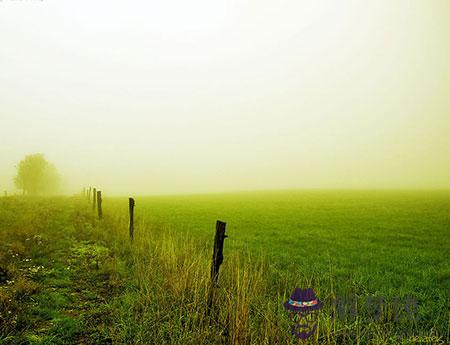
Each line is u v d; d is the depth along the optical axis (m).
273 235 20.12
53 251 12.16
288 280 9.53
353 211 35.09
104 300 7.84
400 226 23.64
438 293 9.23
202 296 6.88
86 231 16.36
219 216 30.97
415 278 10.84
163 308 6.88
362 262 13.20
